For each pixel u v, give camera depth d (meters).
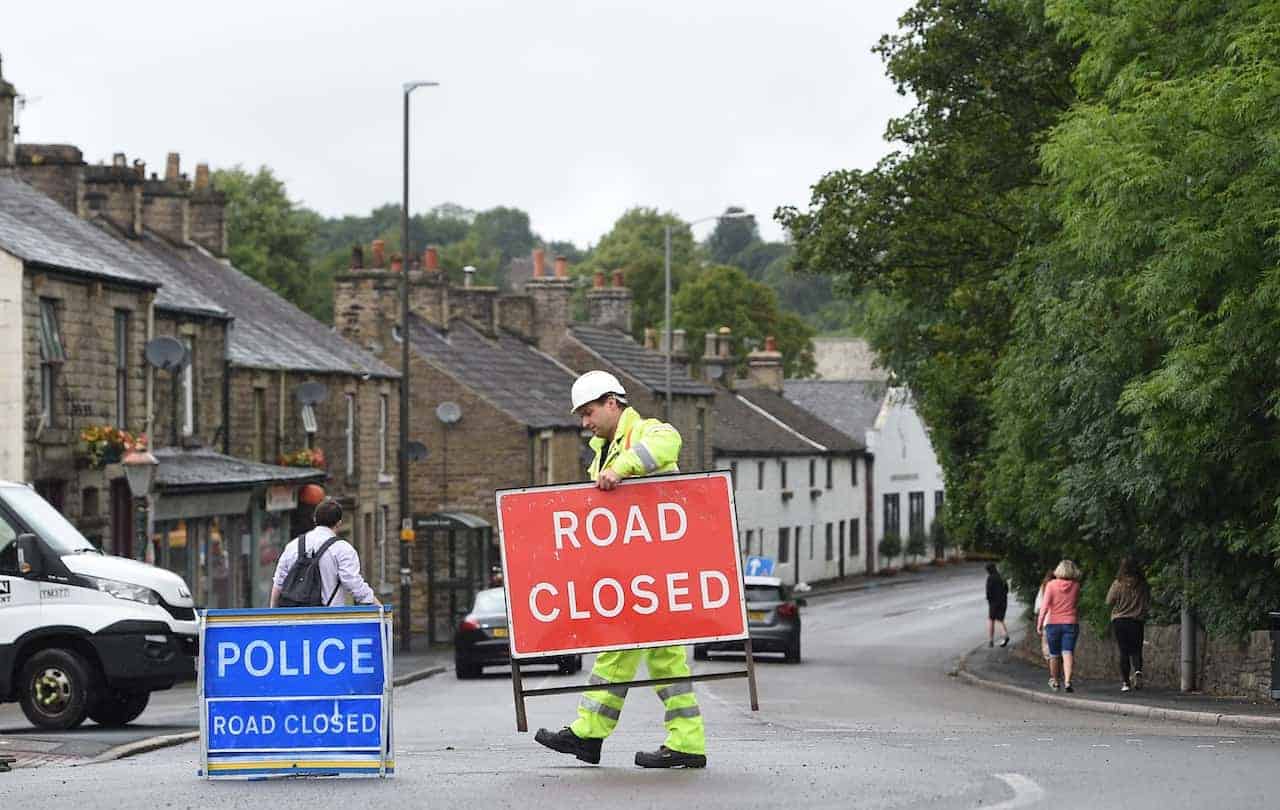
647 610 16.58
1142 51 34.00
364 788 15.80
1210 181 30.19
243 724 16.86
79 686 26.67
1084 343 35.19
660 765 16.92
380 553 72.25
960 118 51.66
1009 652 58.62
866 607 95.81
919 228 52.81
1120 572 38.09
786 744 21.59
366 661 16.89
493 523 80.81
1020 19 47.28
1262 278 29.41
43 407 43.81
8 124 53.50
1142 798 14.77
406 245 60.34
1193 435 31.98
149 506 40.75
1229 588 35.25
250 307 68.50
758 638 55.91
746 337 150.00
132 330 48.91
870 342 68.38
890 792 14.99
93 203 64.94
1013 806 14.10
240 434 58.88
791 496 118.19
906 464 140.12
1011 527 45.91
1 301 41.97
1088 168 31.62
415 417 81.69
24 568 26.98
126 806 14.74
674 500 16.62
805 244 54.31
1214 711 30.97
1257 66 29.08
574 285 104.06
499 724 28.92
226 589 53.44
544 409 85.88
